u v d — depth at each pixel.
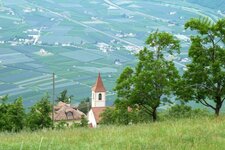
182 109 59.34
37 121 62.03
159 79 57.22
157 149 17.94
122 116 60.56
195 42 50.78
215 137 21.00
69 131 28.00
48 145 17.94
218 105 51.06
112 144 19.09
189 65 51.06
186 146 18.28
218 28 49.84
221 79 49.47
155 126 27.58
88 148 17.62
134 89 57.72
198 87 50.88
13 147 17.48
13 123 58.91
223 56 50.12
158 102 57.25
